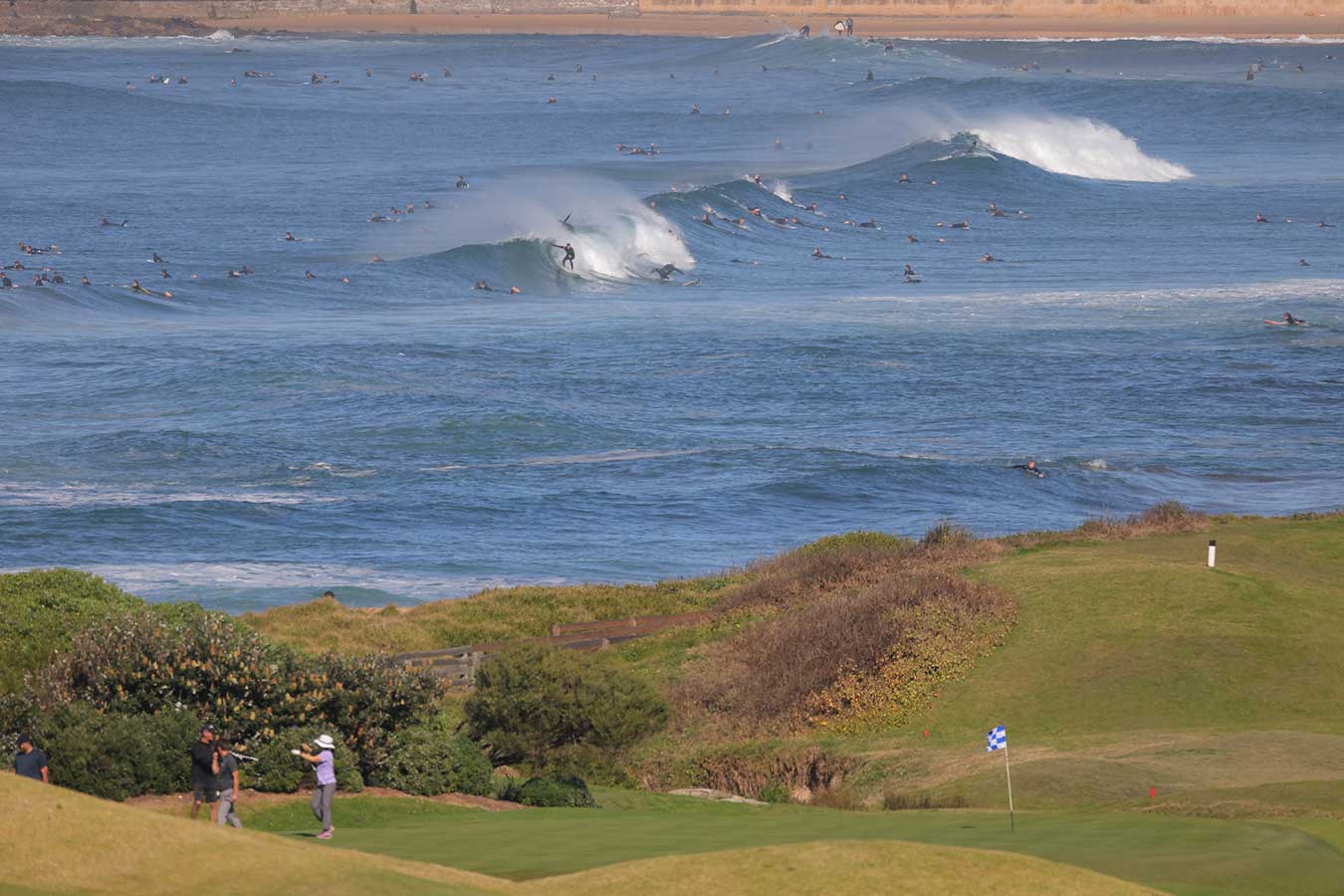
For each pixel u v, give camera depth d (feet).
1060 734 364.17
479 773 305.12
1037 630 424.05
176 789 270.67
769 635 451.12
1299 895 198.18
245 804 263.90
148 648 296.71
